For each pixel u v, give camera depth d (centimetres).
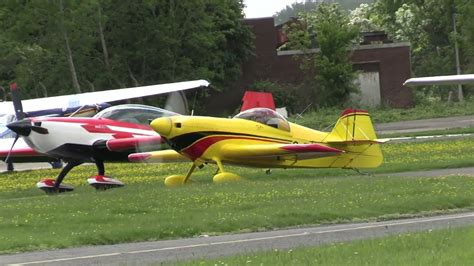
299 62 18250
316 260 2767
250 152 6669
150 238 3688
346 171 7238
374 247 3023
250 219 4047
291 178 6681
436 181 5606
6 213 4488
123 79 16888
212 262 2817
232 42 18075
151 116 7038
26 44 15750
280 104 17875
